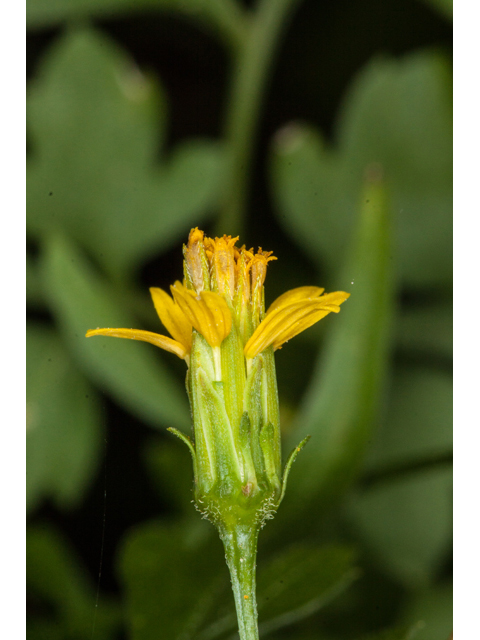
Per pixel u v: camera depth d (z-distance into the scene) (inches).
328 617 4.8
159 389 5.2
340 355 4.7
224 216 6.2
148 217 6.1
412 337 6.0
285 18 6.2
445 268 6.2
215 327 3.7
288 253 6.3
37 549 4.9
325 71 6.4
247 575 3.7
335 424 4.6
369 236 4.7
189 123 6.4
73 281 5.2
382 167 6.2
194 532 4.3
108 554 5.0
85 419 5.5
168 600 4.2
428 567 5.1
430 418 5.6
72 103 6.0
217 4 6.0
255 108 6.2
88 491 5.3
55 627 4.8
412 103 6.0
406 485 5.2
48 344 5.7
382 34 6.3
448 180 6.1
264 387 3.7
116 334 3.7
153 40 6.2
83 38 6.0
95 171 6.1
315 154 6.2
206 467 3.7
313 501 4.6
